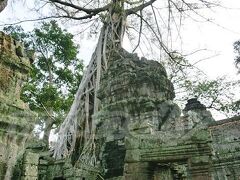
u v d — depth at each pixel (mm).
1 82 5273
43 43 27969
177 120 14109
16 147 5219
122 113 15648
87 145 16141
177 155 8953
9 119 5090
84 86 20516
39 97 24438
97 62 20047
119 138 14953
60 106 24609
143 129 10320
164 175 9602
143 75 16078
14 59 5621
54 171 11250
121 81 16297
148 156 9227
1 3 6215
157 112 14945
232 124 15273
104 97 17016
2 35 5734
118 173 13672
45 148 12961
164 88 16453
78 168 11719
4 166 4930
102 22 23266
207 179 8383
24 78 5801
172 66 23781
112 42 21312
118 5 23172
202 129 9211
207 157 8648
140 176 9016
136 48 24125
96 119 16609
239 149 14414
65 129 18922
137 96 15531
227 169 14367
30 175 6000
